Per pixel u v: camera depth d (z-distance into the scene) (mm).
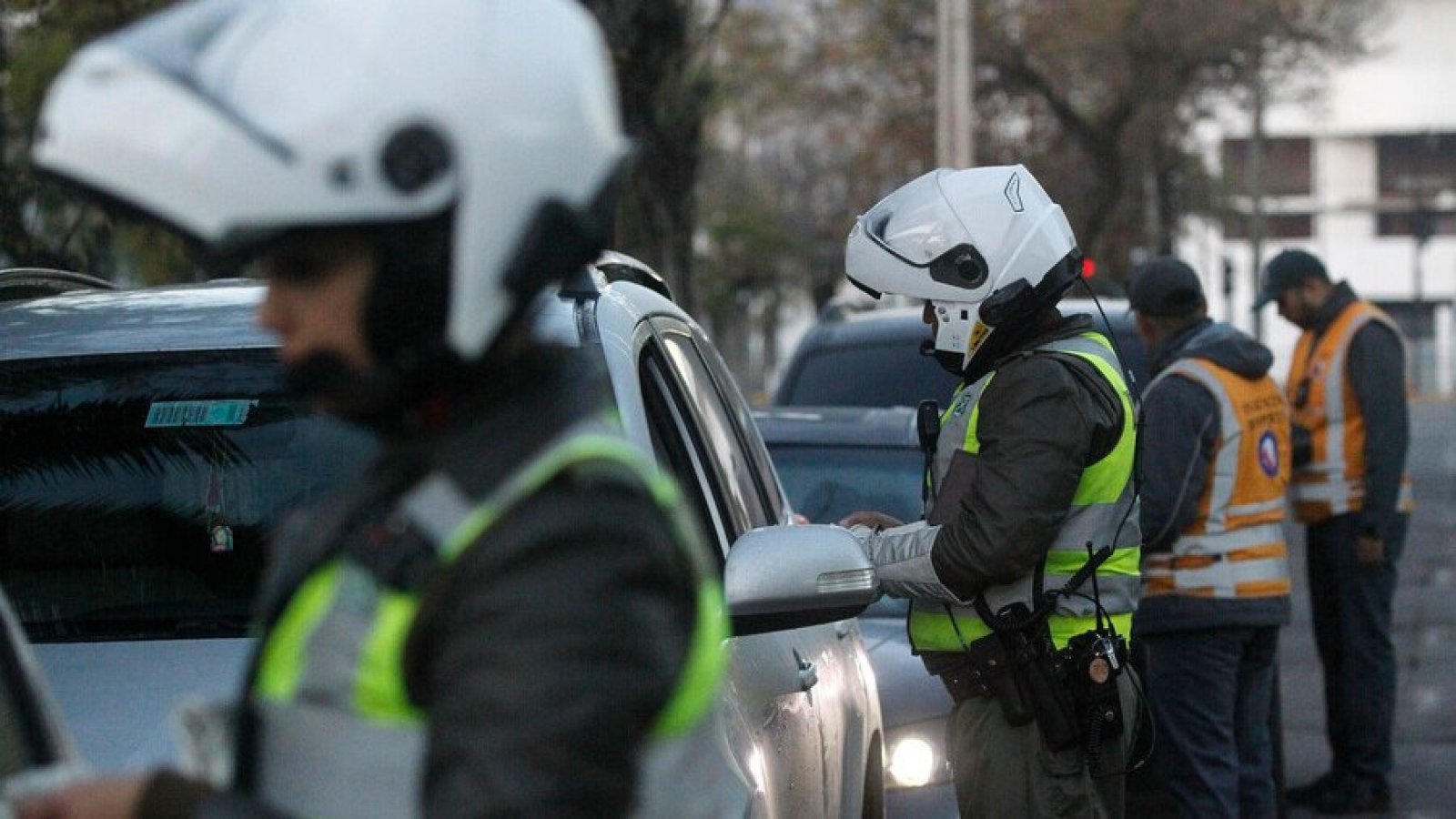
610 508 5477
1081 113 100750
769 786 12008
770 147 159875
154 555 12508
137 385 13367
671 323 15312
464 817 5164
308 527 5945
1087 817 14859
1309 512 27891
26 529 12695
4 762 7422
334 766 5539
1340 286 28109
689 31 42406
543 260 5848
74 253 27828
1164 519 22344
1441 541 66062
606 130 6160
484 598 5328
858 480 23766
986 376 15047
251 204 5613
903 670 20359
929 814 19328
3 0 28781
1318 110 114375
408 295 5672
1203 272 189375
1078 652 14805
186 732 6156
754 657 13062
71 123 5793
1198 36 94438
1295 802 28344
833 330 32312
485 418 5707
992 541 14297
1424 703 36406
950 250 15031
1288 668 41188
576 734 5176
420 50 5684
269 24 5754
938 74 68312
